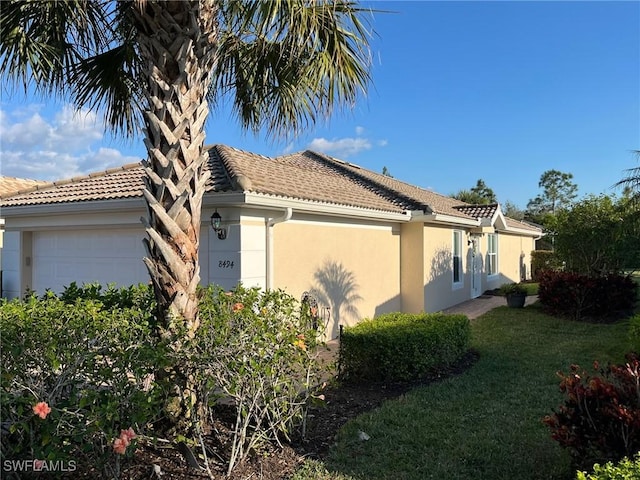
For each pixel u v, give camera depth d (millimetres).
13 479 3539
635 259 15102
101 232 9547
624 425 3547
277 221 8492
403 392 6617
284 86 6371
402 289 14461
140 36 4520
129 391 3582
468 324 8945
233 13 4801
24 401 3268
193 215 4500
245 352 4164
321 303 10312
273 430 4512
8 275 10656
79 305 4289
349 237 11602
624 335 10750
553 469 4141
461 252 18109
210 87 6754
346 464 4352
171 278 4328
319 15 4934
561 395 6277
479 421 5406
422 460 4434
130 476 3855
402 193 15164
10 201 10523
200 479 3906
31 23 5199
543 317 13828
